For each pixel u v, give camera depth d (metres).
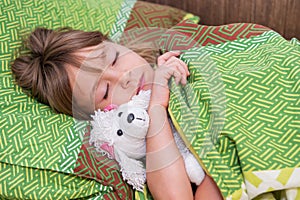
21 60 1.21
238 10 1.44
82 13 1.39
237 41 1.18
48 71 1.13
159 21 1.43
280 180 0.91
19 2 1.35
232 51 1.16
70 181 1.02
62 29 1.27
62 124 1.12
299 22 1.34
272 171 0.91
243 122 0.99
